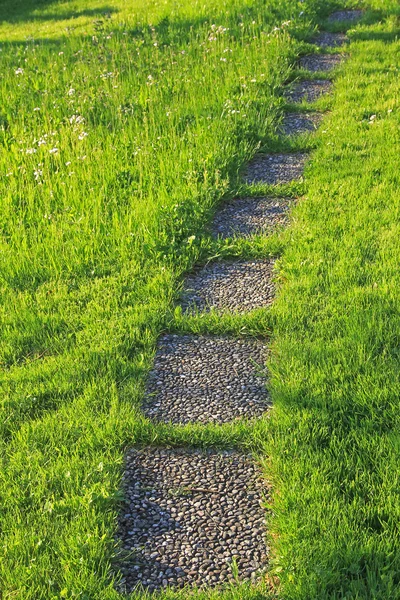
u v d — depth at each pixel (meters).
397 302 5.11
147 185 7.41
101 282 5.88
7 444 4.16
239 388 4.64
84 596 3.18
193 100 9.45
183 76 10.53
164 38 12.78
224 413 4.41
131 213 6.76
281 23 12.50
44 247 6.43
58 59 12.34
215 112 9.12
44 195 7.40
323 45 12.05
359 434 3.96
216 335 5.25
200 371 4.84
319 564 3.20
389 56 11.05
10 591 3.24
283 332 5.05
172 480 3.94
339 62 11.15
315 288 5.44
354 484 3.62
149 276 5.91
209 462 4.05
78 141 8.55
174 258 6.14
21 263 6.20
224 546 3.52
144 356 4.96
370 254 5.81
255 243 6.30
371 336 4.77
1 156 8.52
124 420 4.29
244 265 6.13
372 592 3.06
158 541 3.56
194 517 3.69
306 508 3.50
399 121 8.48
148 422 4.29
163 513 3.73
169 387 4.69
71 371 4.77
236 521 3.65
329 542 3.29
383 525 3.39
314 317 5.14
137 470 4.02
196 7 14.31
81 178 7.66
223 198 7.26
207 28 12.89
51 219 6.94
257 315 5.26
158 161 7.88
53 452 4.07
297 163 8.02
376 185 7.05
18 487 3.80
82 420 4.31
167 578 3.37
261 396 4.55
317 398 4.27
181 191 7.14
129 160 8.02
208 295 5.72
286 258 5.98
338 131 8.42
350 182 7.15
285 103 9.48
